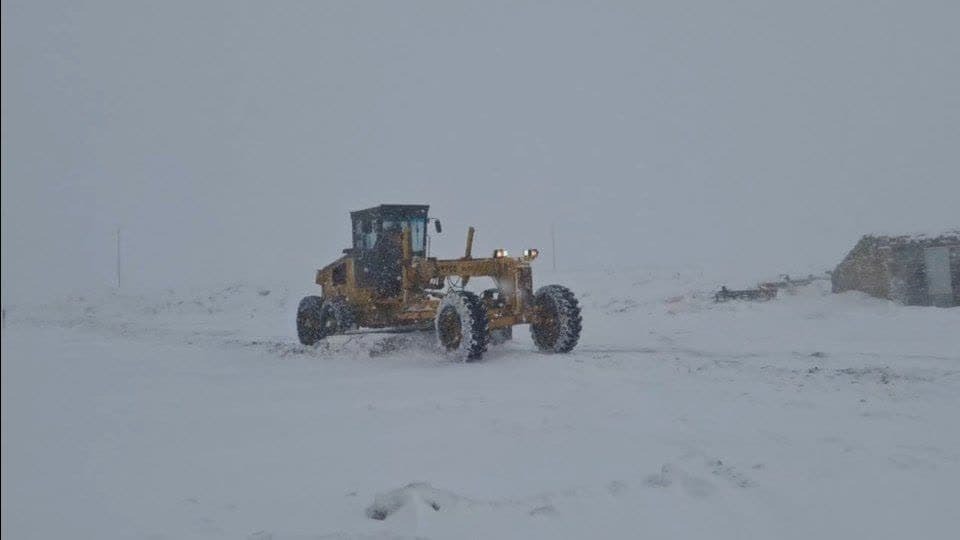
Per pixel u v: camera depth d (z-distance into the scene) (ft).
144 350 54.39
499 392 32.78
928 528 17.26
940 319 56.54
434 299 49.29
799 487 19.67
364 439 25.38
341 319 53.21
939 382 31.04
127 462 22.75
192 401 32.27
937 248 79.25
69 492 19.74
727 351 44.60
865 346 46.19
